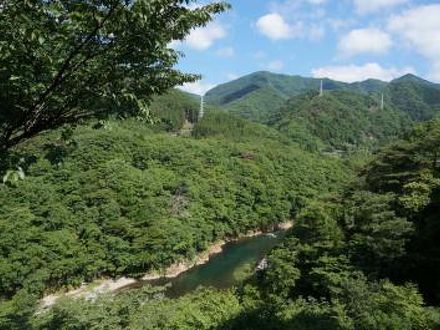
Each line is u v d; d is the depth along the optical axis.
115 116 7.35
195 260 68.19
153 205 69.50
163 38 6.85
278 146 138.38
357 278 34.03
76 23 6.09
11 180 6.20
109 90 6.83
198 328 19.58
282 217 96.19
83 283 56.72
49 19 6.25
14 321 17.77
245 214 87.56
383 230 36.97
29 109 6.63
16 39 6.09
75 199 64.81
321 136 197.50
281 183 104.69
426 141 47.97
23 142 7.50
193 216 75.06
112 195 67.06
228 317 17.39
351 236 40.47
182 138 112.62
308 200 102.62
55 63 6.35
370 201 42.09
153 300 22.12
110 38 6.48
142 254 60.44
